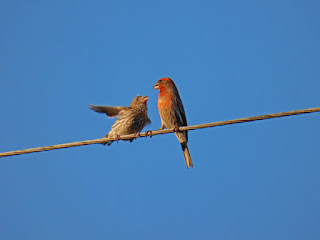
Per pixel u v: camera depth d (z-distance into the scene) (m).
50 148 11.00
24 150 11.05
